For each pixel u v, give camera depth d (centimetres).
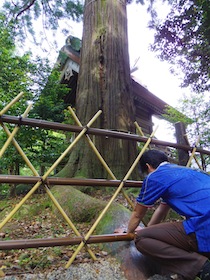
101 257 182
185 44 693
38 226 249
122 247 189
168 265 151
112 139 359
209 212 136
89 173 344
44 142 461
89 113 376
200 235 137
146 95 748
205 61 679
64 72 737
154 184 152
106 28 413
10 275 152
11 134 162
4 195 434
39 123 169
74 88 829
